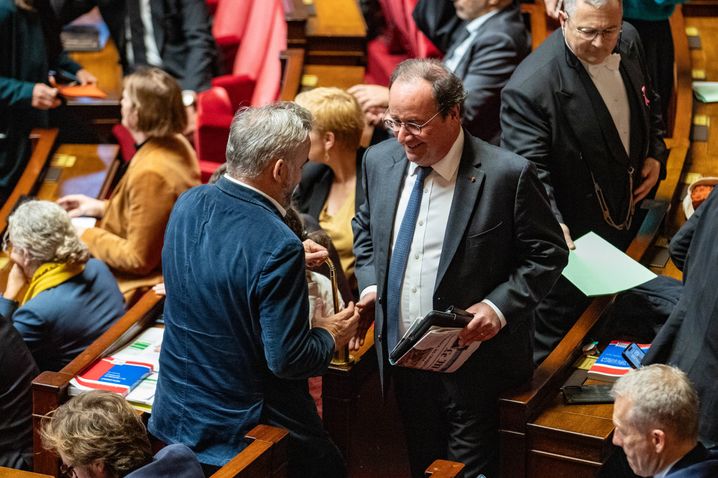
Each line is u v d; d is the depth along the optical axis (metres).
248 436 12.57
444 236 13.33
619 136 15.91
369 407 17.86
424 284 13.55
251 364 12.53
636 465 11.72
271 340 12.01
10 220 17.33
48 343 16.98
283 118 12.23
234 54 25.61
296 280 12.02
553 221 13.46
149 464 11.84
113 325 16.59
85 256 17.45
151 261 19.48
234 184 12.38
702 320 12.98
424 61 12.92
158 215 19.19
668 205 18.48
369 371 15.84
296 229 14.02
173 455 11.98
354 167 18.05
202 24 24.55
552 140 15.73
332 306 14.71
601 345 15.90
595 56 15.02
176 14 24.53
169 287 12.79
